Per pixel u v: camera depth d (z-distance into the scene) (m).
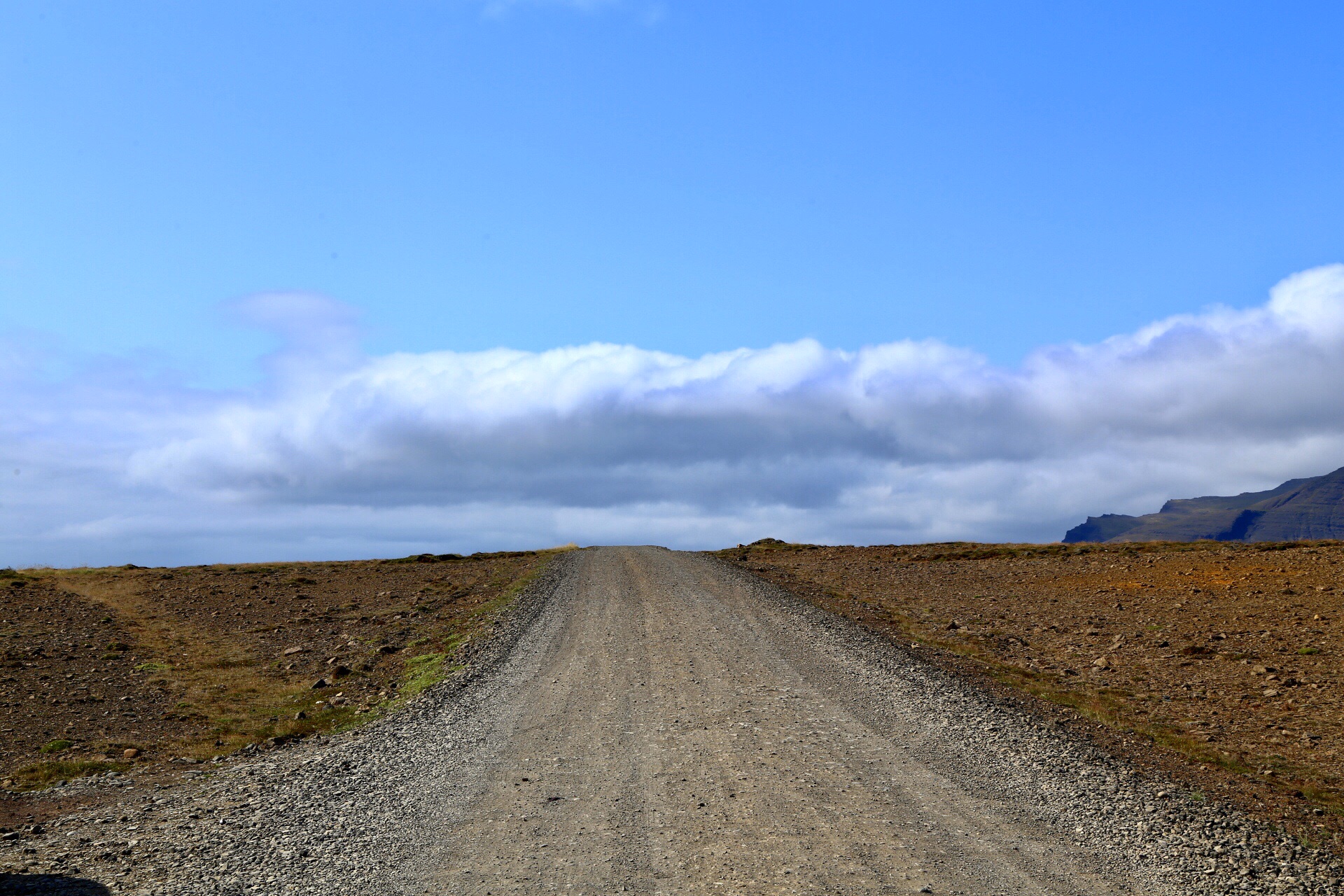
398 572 44.06
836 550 54.81
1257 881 8.41
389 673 22.50
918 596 32.56
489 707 17.47
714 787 11.92
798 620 26.31
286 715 18.86
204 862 9.73
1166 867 8.77
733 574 38.84
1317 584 29.11
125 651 25.73
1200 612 26.52
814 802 11.16
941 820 10.34
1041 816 10.37
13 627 28.70
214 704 20.11
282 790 12.53
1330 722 15.17
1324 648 20.83
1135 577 34.47
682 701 17.20
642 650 22.67
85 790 13.85
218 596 35.94
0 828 11.82
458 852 9.83
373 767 13.53
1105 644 22.86
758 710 16.14
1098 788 11.27
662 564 43.81
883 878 8.73
